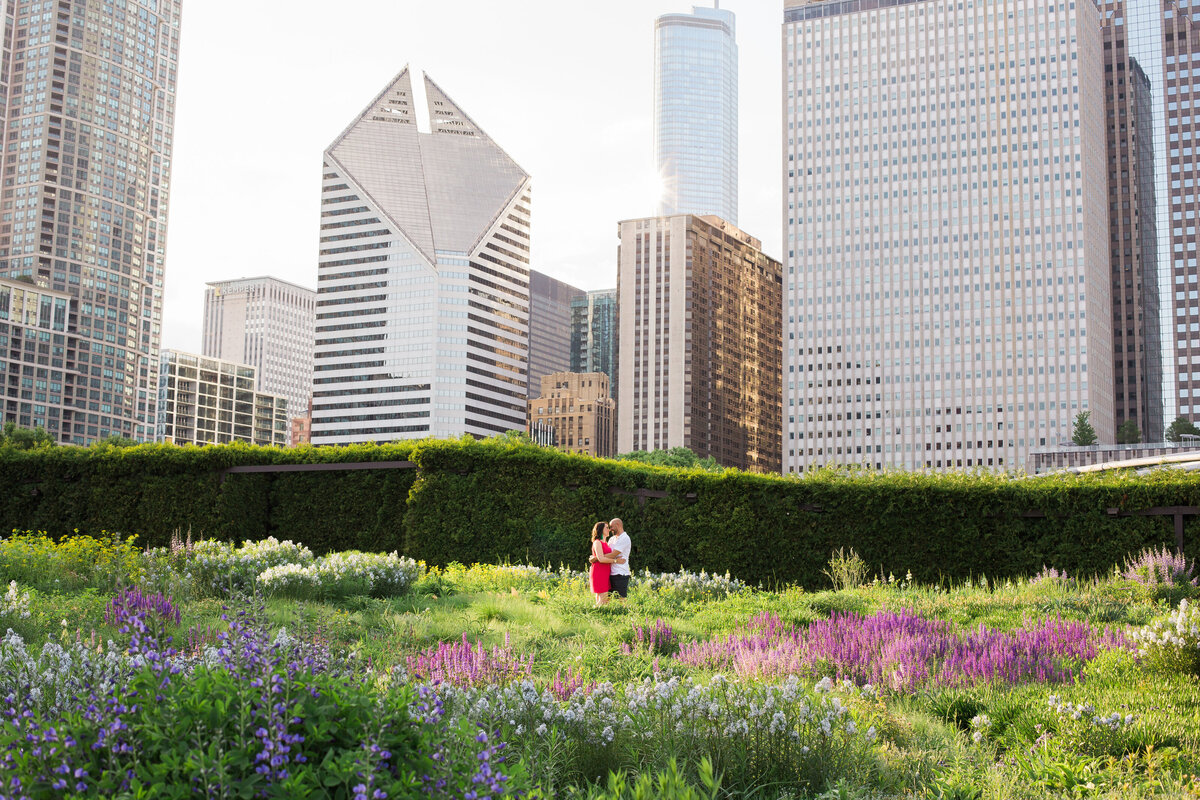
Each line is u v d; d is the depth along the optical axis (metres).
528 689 6.70
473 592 16.47
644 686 7.42
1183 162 198.88
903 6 189.25
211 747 3.87
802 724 6.80
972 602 15.66
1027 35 180.50
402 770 4.18
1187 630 9.47
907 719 8.13
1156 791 6.34
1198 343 191.12
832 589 20.45
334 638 10.14
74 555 16.20
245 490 22.72
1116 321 197.25
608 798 5.37
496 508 21.41
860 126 189.12
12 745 3.99
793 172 192.25
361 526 22.27
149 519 22.59
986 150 180.25
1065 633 11.50
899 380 179.50
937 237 181.00
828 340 185.25
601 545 15.88
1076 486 19.88
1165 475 19.53
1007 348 174.12
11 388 193.62
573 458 21.92
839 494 20.98
